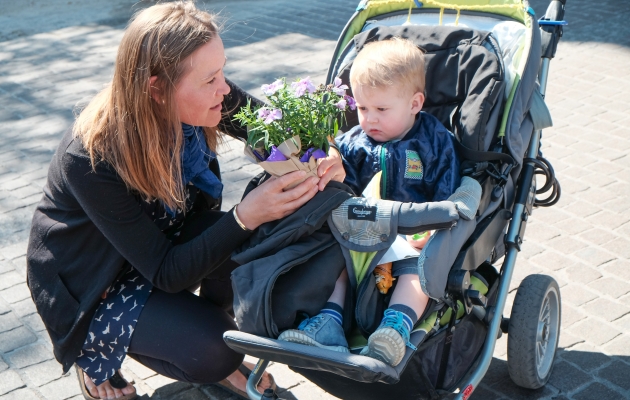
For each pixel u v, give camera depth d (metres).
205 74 2.09
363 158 2.59
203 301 2.46
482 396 2.88
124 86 2.05
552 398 2.84
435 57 2.72
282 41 7.41
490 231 2.42
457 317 2.35
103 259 2.35
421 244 2.27
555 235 3.89
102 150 2.14
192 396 2.95
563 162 4.66
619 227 3.93
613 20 7.37
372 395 2.27
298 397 2.91
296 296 2.04
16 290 3.67
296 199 2.09
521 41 2.71
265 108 2.07
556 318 2.90
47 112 5.84
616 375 2.93
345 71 2.84
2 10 9.15
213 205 2.76
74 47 7.68
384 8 3.05
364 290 2.16
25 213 4.36
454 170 2.41
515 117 2.55
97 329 2.37
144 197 2.34
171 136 2.16
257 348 1.98
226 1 9.32
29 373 3.11
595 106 5.45
